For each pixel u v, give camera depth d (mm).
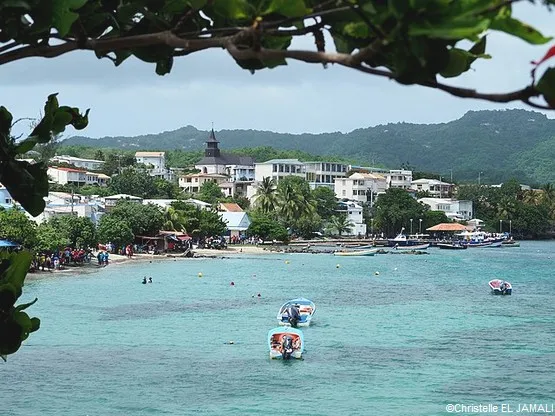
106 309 74438
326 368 46906
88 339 55844
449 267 147500
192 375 44281
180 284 103438
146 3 4992
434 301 86750
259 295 91188
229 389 41094
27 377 42656
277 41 4629
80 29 4762
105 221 151750
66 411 36062
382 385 42500
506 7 3393
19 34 4555
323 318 71125
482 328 64812
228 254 173875
